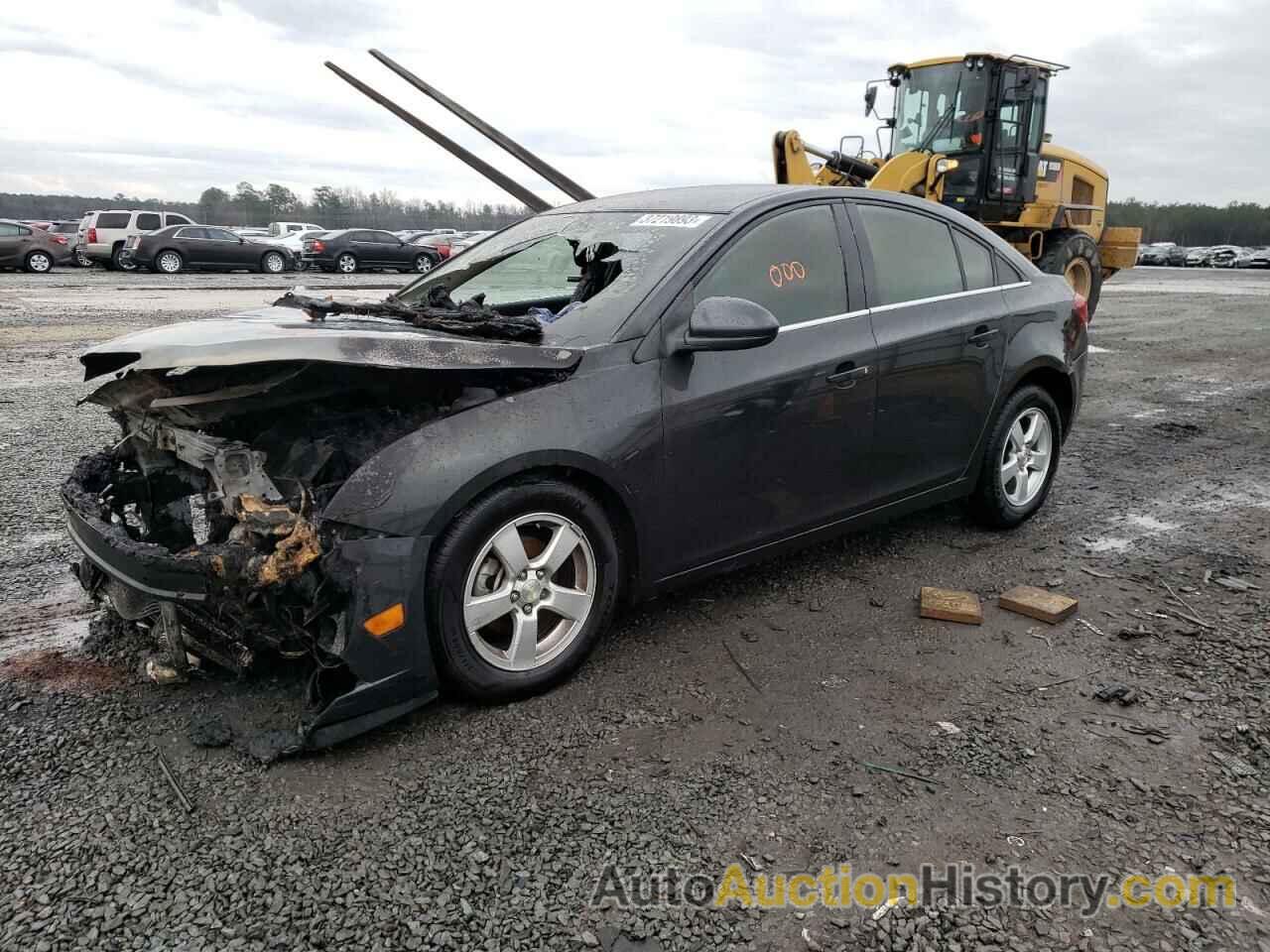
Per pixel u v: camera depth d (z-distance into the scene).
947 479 4.35
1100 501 5.34
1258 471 6.02
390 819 2.46
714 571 3.56
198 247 27.12
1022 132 11.81
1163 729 2.91
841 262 3.85
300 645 2.71
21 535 4.55
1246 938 2.08
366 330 3.00
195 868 2.27
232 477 2.76
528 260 4.01
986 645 3.50
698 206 3.77
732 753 2.78
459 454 2.78
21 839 2.35
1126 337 13.39
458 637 2.86
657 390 3.19
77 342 11.09
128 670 3.21
